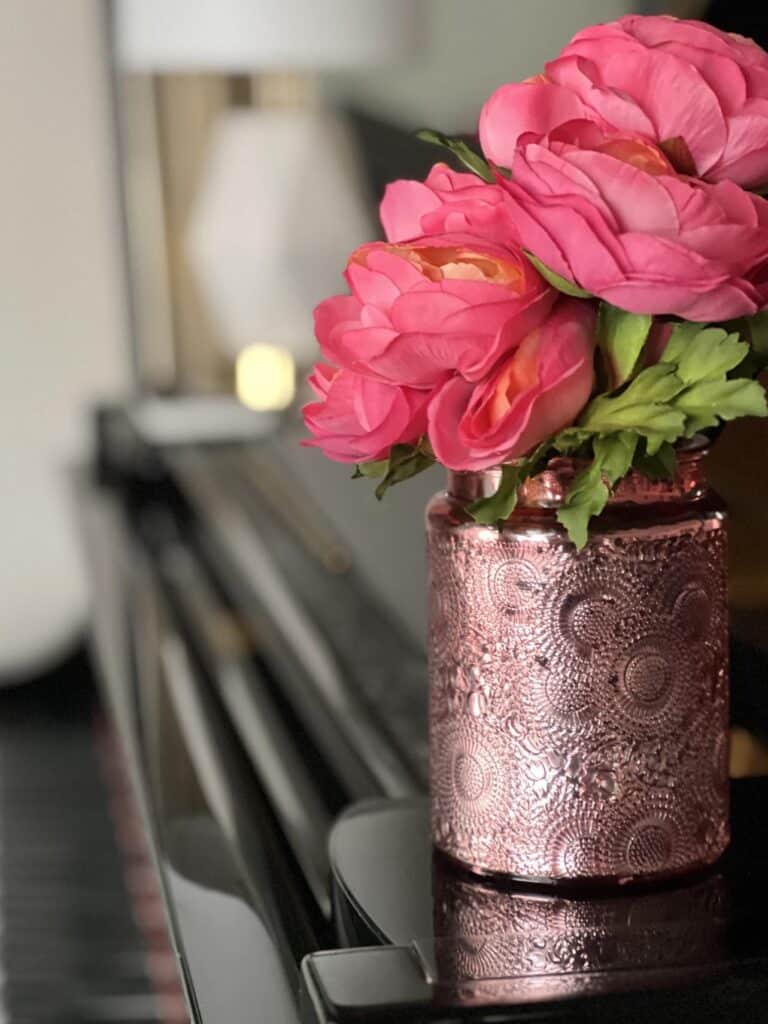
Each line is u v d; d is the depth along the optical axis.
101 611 1.67
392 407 0.62
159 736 1.12
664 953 0.62
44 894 2.00
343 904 0.71
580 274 0.57
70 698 3.13
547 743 0.67
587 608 0.65
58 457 3.43
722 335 0.60
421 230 0.66
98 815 2.35
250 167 2.75
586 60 0.61
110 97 3.41
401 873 0.72
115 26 2.69
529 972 0.61
